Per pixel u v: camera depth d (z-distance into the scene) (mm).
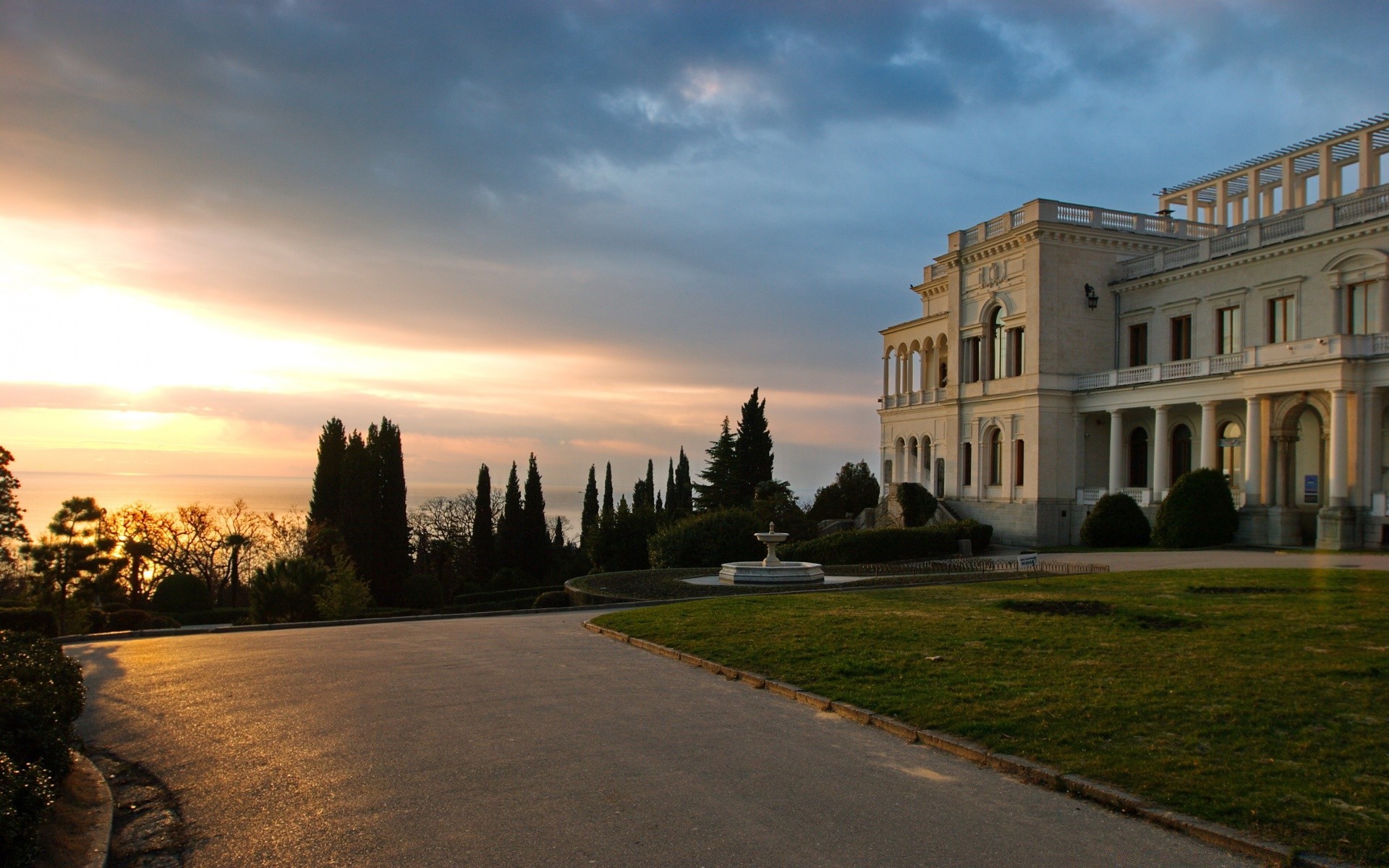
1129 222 55438
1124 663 12750
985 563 37062
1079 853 6938
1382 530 36438
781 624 17812
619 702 12281
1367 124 53531
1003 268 56781
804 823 7602
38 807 6852
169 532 64500
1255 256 46031
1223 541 41281
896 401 69000
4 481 33625
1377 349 37781
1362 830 6930
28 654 10273
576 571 75125
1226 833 7062
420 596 57125
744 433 84250
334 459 65250
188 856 7238
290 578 39500
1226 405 46625
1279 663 12227
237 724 11367
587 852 7031
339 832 7586
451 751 9883
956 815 7770
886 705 11289
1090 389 52562
